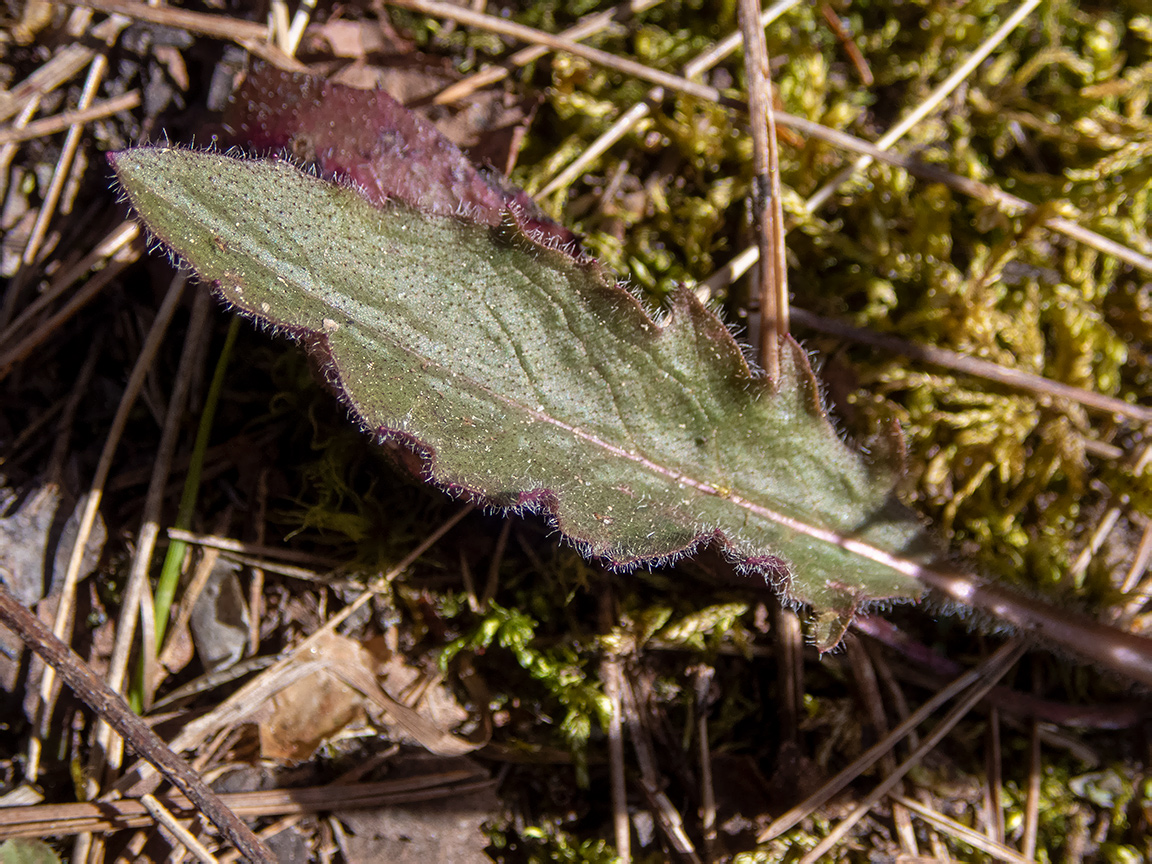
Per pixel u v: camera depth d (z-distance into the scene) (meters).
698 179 0.19
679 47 0.19
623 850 0.17
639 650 0.18
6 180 0.18
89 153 0.18
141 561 0.17
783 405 0.17
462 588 0.18
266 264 0.16
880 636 0.18
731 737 0.18
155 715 0.17
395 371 0.16
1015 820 0.18
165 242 0.16
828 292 0.18
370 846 0.17
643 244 0.18
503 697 0.18
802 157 0.19
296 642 0.18
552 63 0.19
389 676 0.17
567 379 0.16
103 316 0.18
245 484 0.18
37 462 0.18
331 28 0.18
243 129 0.17
